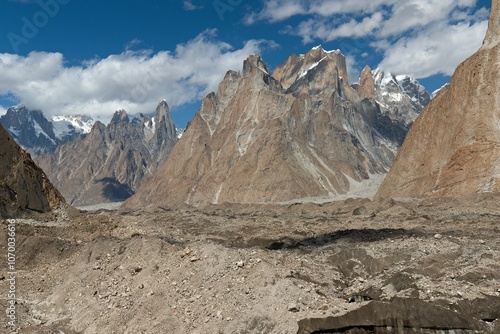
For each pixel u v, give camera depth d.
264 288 16.09
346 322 13.72
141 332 16.02
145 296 17.77
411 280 16.53
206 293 16.83
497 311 14.16
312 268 18.95
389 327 13.48
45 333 17.20
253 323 14.76
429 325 13.24
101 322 17.22
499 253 20.23
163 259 20.02
